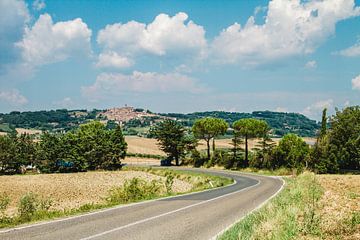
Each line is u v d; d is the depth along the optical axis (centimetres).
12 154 9444
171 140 10075
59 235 1145
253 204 2105
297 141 7344
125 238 1131
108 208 1852
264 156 7781
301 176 4531
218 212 1769
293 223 1259
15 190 5059
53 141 9825
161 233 1230
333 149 6431
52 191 4947
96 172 8031
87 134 9844
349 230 1219
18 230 1226
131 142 16525
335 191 2752
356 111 6600
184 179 6184
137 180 2794
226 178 5216
